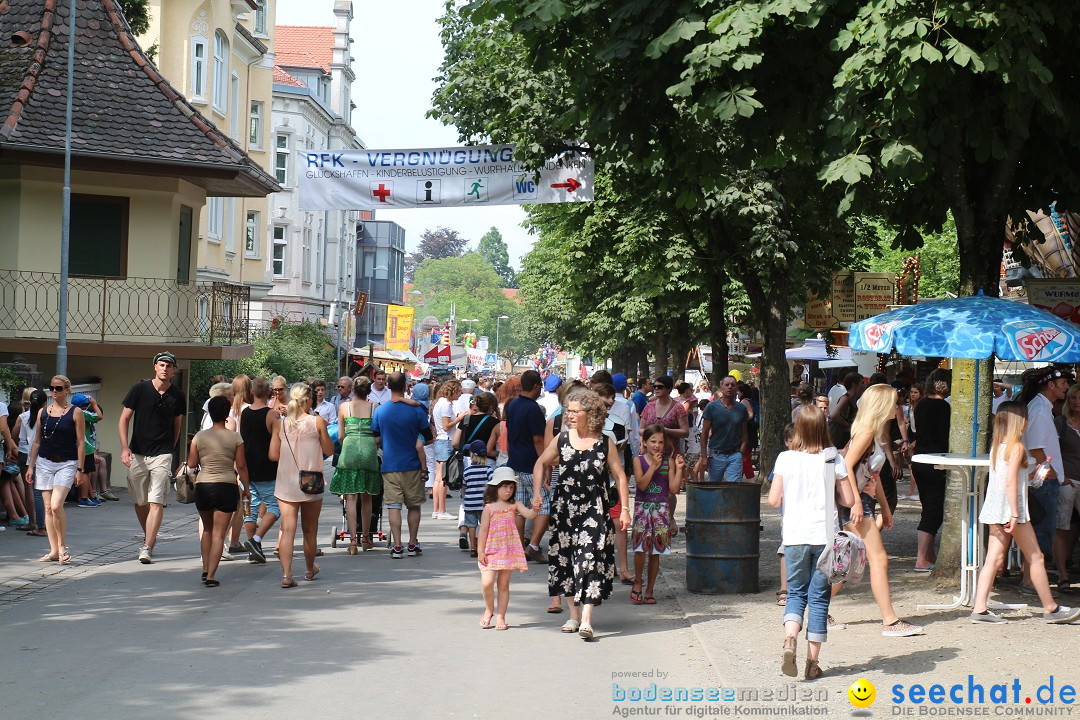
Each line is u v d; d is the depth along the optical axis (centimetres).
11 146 2609
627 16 1359
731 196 2333
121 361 2905
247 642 1108
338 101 8862
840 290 2986
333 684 946
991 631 1120
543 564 1666
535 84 2273
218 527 1444
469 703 889
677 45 1337
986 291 1387
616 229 3288
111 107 2828
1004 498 1152
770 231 2403
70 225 2833
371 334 11194
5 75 2798
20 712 852
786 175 2269
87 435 2361
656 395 2030
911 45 1147
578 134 2234
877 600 1111
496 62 2398
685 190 1555
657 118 1471
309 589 1425
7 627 1173
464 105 2486
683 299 4594
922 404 1494
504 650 1086
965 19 1145
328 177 2352
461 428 1797
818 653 973
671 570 1605
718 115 1305
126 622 1202
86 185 2850
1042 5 1177
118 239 2892
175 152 2798
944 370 1591
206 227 4400
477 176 2345
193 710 861
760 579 1511
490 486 1201
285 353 4441
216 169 2833
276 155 7194
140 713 852
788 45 1355
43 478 1619
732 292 4481
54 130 2705
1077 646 1052
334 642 1112
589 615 1142
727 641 1108
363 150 2352
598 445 1177
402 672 992
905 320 1230
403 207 2359
